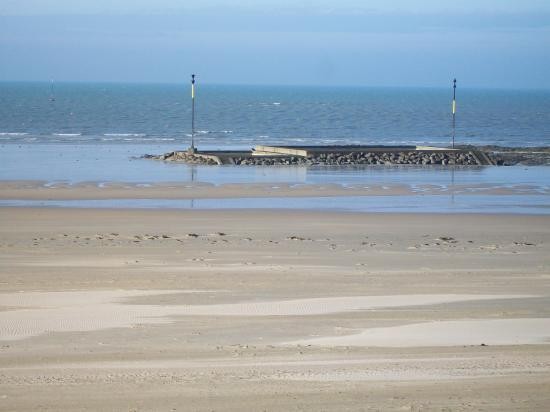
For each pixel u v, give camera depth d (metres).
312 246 65.00
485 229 76.44
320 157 143.50
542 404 28.27
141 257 59.06
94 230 72.19
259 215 82.44
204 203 91.62
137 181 110.62
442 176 124.62
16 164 129.12
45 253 60.06
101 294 47.28
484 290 50.06
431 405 28.03
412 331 39.88
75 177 113.50
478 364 33.38
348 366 32.91
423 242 68.12
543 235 73.81
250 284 50.56
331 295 47.88
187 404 27.86
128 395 28.75
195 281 51.12
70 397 28.50
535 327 41.09
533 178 123.69
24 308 43.72
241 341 37.72
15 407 27.47
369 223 78.38
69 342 37.12
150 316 42.41
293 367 32.72
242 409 27.44
